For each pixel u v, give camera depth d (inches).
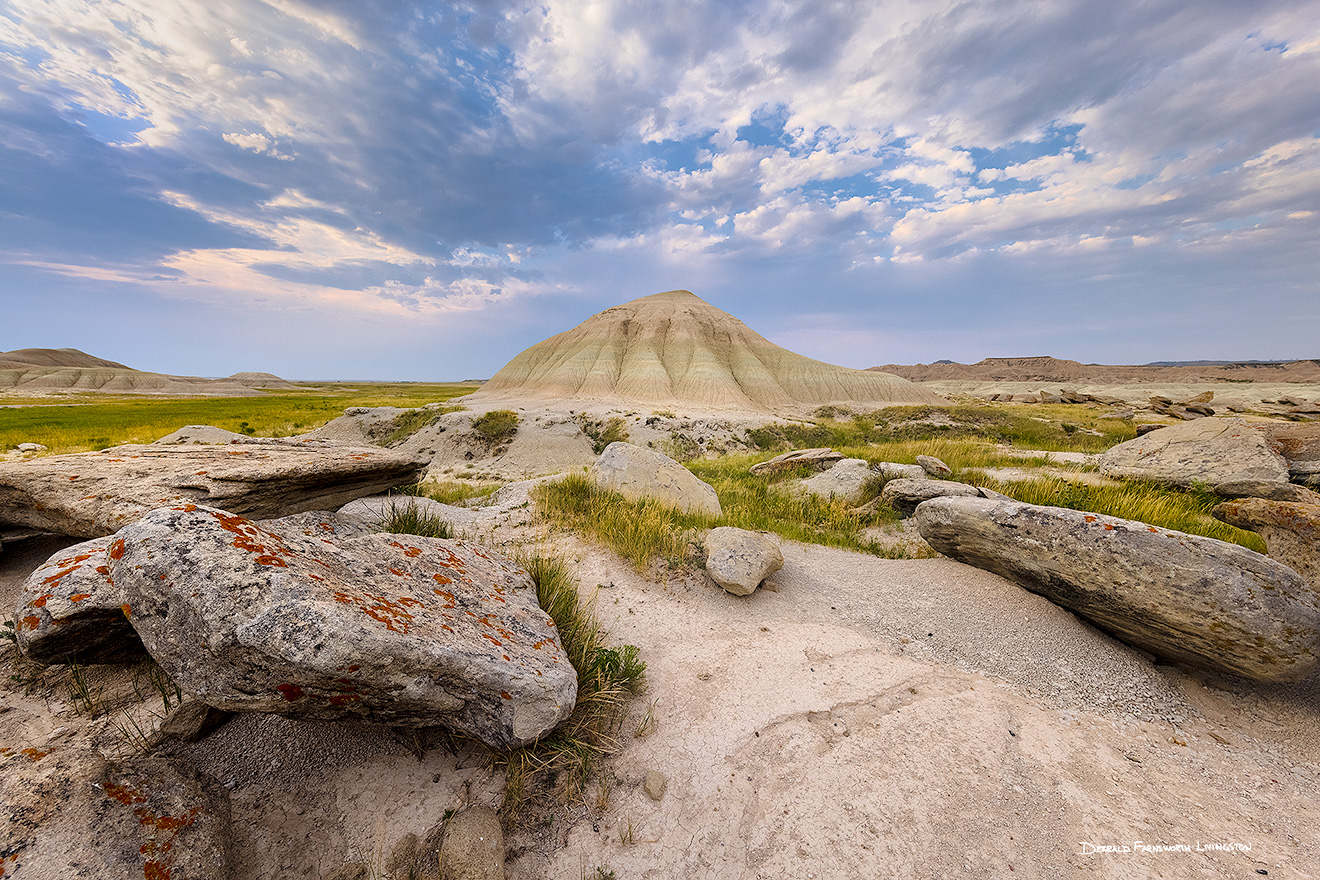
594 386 2241.6
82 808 85.5
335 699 96.6
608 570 232.7
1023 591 219.9
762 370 2427.4
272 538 116.3
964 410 1228.5
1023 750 135.6
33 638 104.4
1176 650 170.6
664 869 106.8
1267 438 334.0
